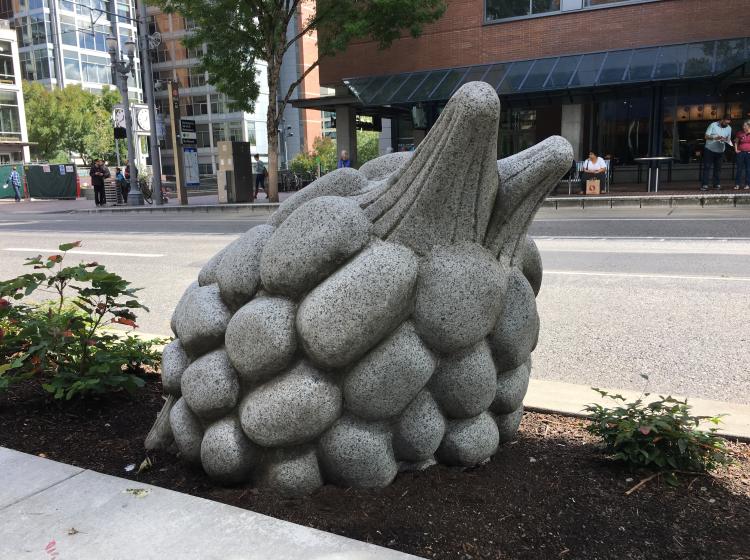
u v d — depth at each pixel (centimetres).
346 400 248
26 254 1196
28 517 232
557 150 238
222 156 2431
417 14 2067
